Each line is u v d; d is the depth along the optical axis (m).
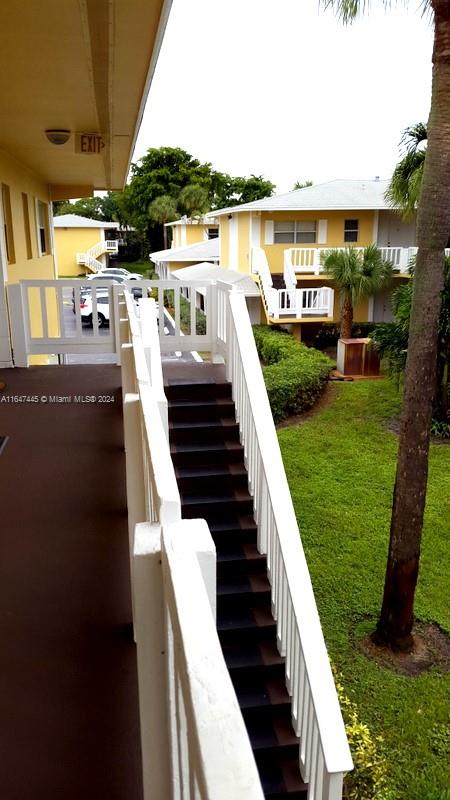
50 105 5.39
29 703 2.03
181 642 0.79
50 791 1.68
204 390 5.86
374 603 6.12
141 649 1.20
